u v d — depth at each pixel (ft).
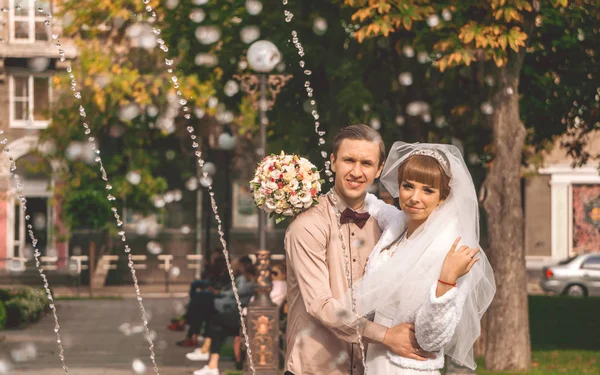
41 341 59.26
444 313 14.08
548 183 126.00
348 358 15.01
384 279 14.64
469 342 14.99
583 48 56.85
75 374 44.39
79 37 102.99
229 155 79.71
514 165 45.47
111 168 107.14
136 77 95.14
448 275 14.17
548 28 56.18
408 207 14.94
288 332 15.43
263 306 39.73
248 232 121.29
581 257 104.06
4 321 67.15
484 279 15.24
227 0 52.08
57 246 115.96
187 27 53.31
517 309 45.01
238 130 105.81
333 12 49.14
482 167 51.88
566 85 57.82
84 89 102.63
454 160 14.99
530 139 63.00
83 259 113.60
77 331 65.46
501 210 45.44
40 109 110.93
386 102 51.13
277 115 53.83
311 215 15.33
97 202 105.70
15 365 47.37
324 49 49.19
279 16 49.39
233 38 51.88
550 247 126.31
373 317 15.28
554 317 72.13
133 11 89.45
